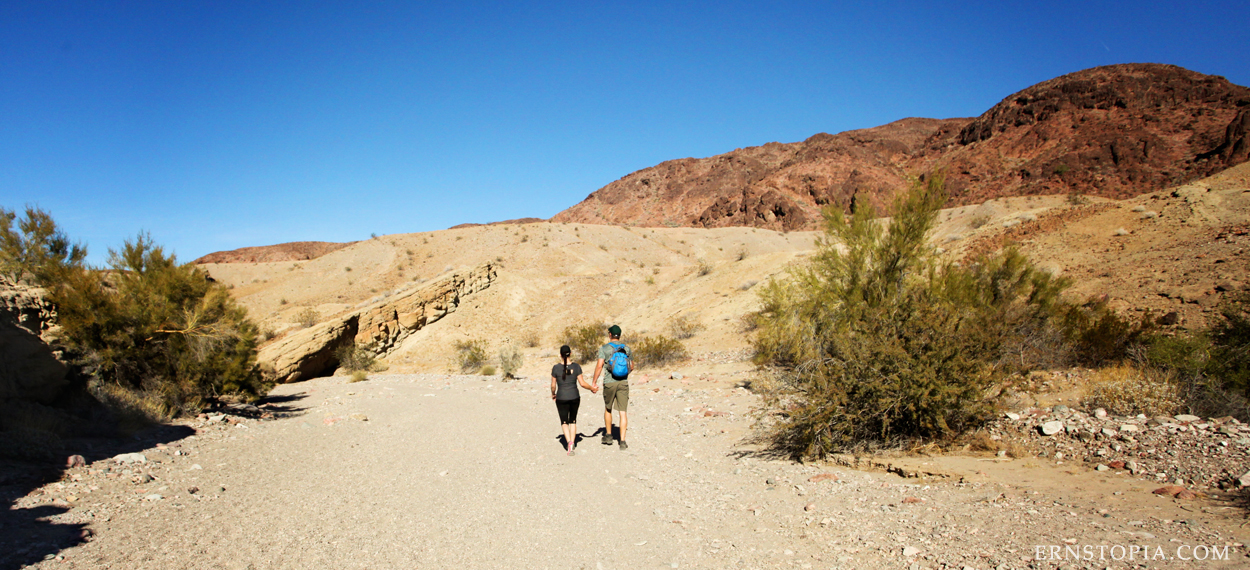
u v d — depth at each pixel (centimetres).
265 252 15075
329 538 483
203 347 1189
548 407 1305
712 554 453
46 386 814
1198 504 465
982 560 392
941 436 722
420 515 550
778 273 2872
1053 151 14838
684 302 3216
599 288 4212
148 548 440
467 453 820
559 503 592
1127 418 714
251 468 707
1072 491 524
